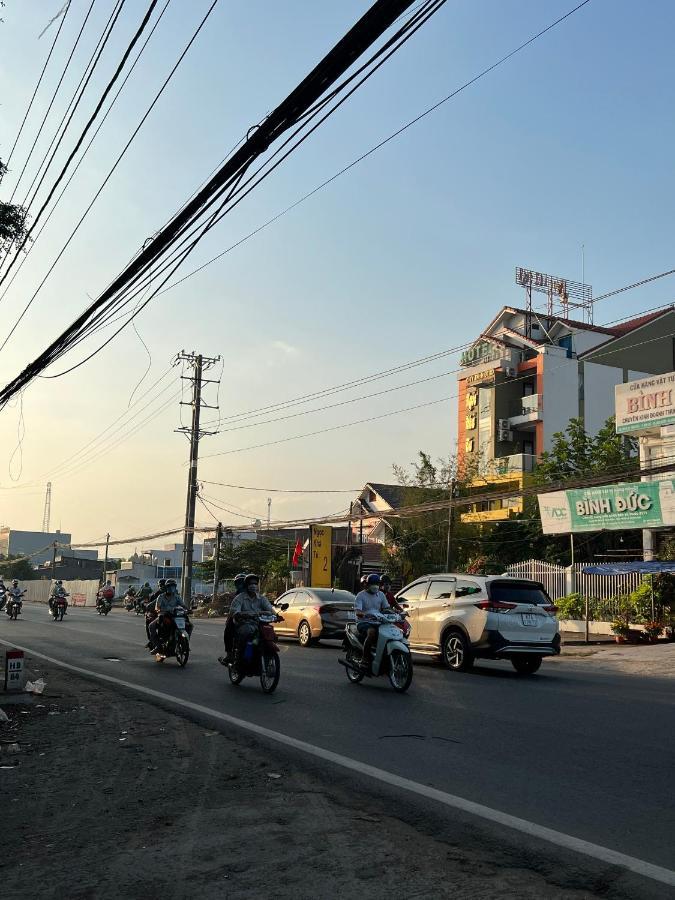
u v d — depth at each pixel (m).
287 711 9.76
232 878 4.28
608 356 38.78
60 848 4.77
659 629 21.62
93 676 13.45
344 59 6.38
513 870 4.39
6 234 10.78
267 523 35.88
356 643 12.24
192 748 7.63
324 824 5.19
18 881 4.27
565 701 10.64
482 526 38.00
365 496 59.47
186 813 5.45
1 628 27.52
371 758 7.12
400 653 11.55
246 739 8.03
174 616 15.29
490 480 40.91
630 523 25.27
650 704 10.41
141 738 8.14
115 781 6.37
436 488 39.31
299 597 21.91
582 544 34.16
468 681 12.93
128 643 20.78
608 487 25.94
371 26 6.02
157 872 4.37
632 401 26.83
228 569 54.00
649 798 5.79
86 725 8.91
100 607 40.91
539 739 7.98
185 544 41.56
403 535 38.97
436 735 8.19
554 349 48.75
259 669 11.72
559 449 38.06
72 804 5.71
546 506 27.81
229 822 5.24
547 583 26.95
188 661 16.14
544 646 14.09
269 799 5.80
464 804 5.62
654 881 4.23
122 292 10.72
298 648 20.23
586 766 6.80
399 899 4.00
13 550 114.94
